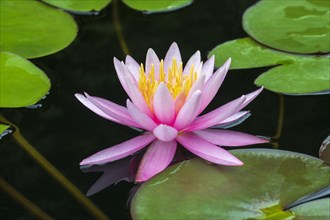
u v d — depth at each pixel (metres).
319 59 0.91
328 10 0.96
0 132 0.86
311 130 0.86
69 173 0.83
